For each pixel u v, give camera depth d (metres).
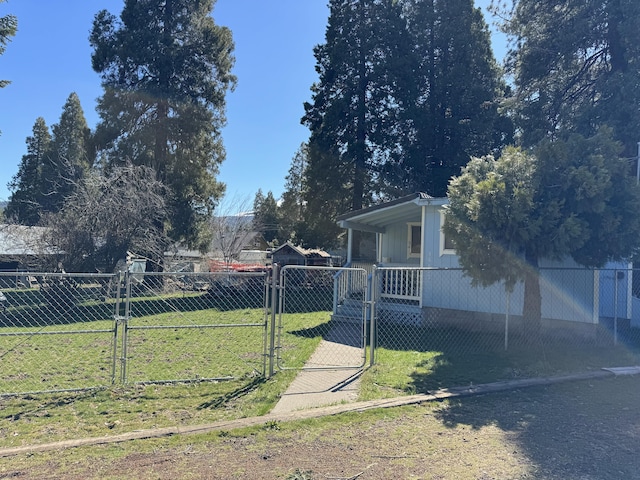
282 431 4.31
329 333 10.20
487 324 10.34
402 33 26.02
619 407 5.09
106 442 4.03
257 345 8.80
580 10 12.96
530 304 8.38
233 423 4.49
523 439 4.18
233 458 3.76
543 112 14.55
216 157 27.25
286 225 39.44
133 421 4.72
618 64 12.84
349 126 26.22
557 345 8.74
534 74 14.29
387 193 26.27
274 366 7.00
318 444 4.04
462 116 26.58
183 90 25.28
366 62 26.50
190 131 25.00
